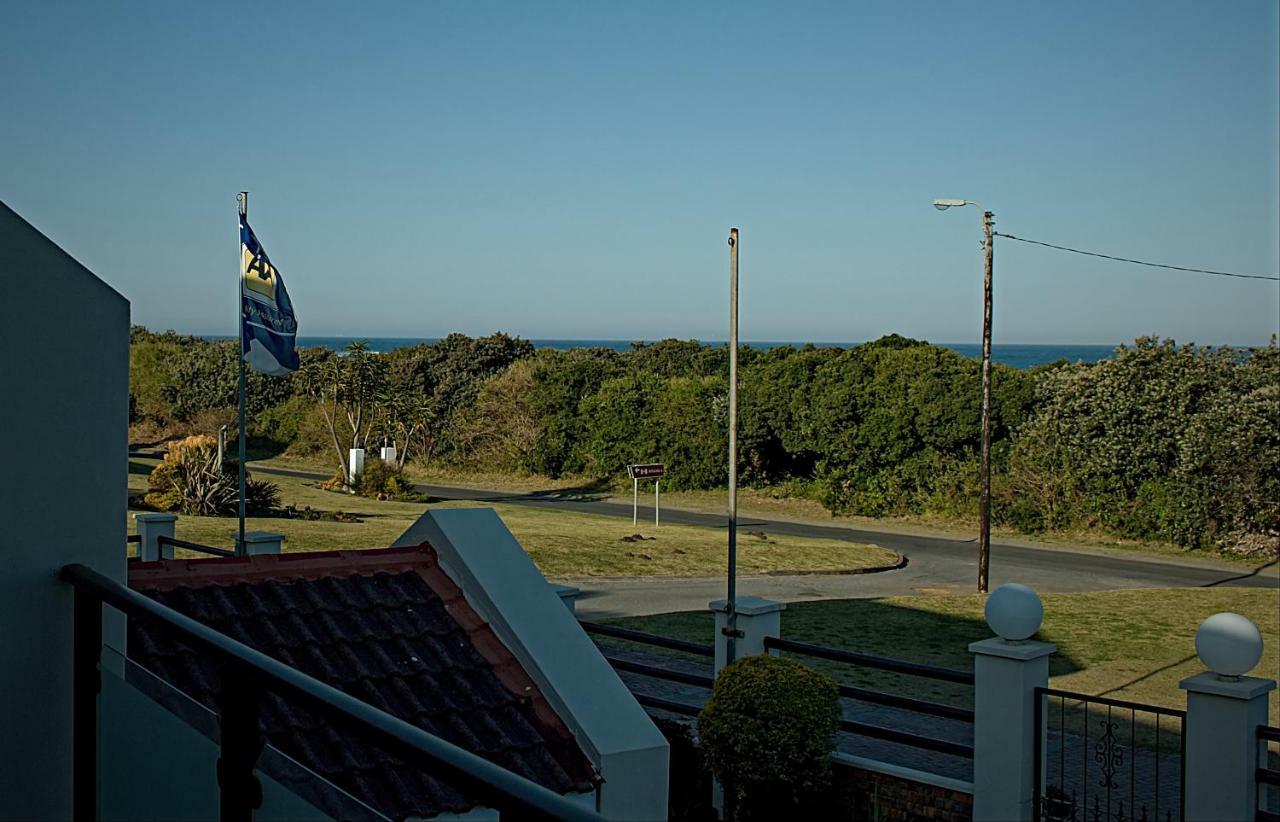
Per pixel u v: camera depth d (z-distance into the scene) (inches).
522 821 55.4
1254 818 267.9
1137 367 1279.5
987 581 894.4
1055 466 1327.5
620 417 1721.2
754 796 319.9
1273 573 1072.8
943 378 1425.9
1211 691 269.9
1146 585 981.2
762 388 1590.8
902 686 551.8
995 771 300.8
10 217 118.7
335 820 82.6
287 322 478.6
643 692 526.0
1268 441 1190.9
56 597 123.0
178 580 231.0
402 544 268.1
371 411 1818.4
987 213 890.1
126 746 111.2
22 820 120.6
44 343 122.2
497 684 223.6
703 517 1435.8
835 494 1508.4
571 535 1057.5
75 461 125.0
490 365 2075.5
